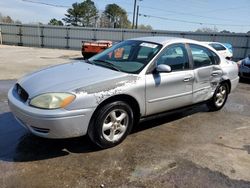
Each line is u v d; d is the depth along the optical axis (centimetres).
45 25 2897
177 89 420
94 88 324
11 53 1877
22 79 372
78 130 316
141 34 2678
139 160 331
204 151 367
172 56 418
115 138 359
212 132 439
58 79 338
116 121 354
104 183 281
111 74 356
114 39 2767
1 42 3044
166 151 360
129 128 373
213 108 541
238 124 486
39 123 300
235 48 2358
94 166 312
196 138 410
